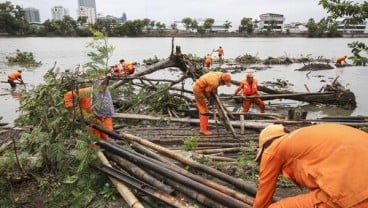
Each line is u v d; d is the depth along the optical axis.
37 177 4.73
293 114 9.17
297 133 2.51
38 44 59.06
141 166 4.57
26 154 5.27
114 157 4.89
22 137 4.82
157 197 3.97
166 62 12.02
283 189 4.54
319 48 53.62
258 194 2.74
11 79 16.97
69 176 4.63
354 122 9.04
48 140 4.82
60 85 5.16
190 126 8.74
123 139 5.50
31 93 5.44
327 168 2.27
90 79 5.14
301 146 2.43
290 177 2.59
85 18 107.62
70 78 5.21
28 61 29.75
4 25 92.69
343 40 87.94
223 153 6.15
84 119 5.18
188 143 6.11
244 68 26.00
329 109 13.08
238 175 4.94
